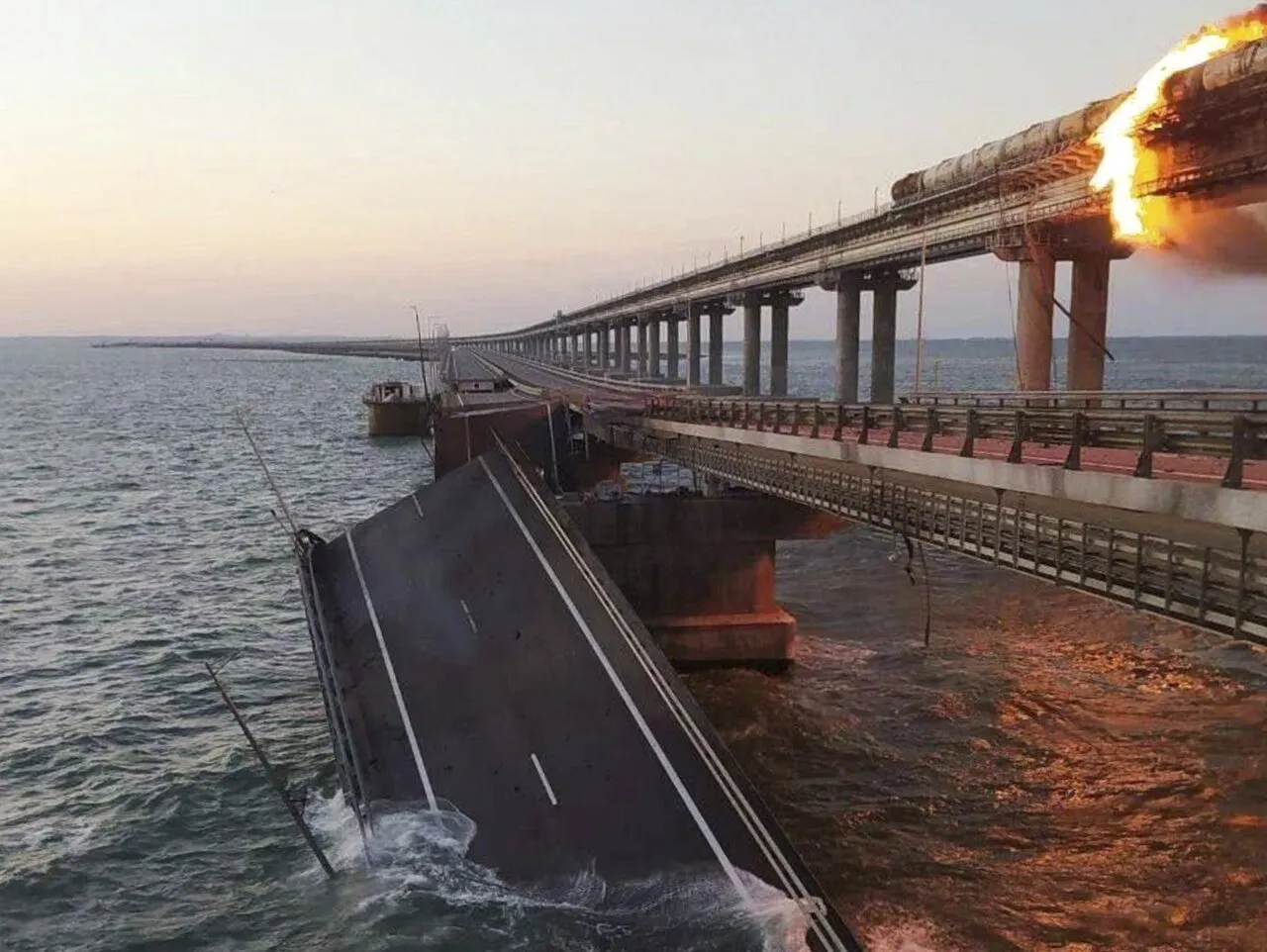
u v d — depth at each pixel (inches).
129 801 1099.3
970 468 984.9
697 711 1002.1
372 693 1253.1
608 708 1067.9
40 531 2667.3
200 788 1128.2
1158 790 1116.5
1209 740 1238.9
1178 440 739.4
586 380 5546.3
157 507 3105.3
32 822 1052.5
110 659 1585.9
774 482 1434.5
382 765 1097.4
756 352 4291.3
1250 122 1327.5
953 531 964.0
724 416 1979.6
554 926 832.9
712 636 1571.1
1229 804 1079.0
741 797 906.1
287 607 1909.4
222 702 1403.8
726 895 831.7
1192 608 661.3
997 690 1430.9
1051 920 888.3
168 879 944.9
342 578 1692.9
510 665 1205.1
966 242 2277.3
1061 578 784.3
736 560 1615.4
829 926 786.8
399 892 887.7
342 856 960.9
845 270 3095.5
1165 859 979.9
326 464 4296.3
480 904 866.8
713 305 5142.7
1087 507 877.8
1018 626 1742.1
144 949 838.5
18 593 1998.0
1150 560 702.5
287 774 1165.7
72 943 847.1
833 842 1021.8
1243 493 640.4
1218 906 902.4
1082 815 1067.3
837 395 3193.9
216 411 7455.7
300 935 847.7
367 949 821.2
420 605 1456.7
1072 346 1932.8
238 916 879.1
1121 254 1861.5
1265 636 601.6
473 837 960.9
